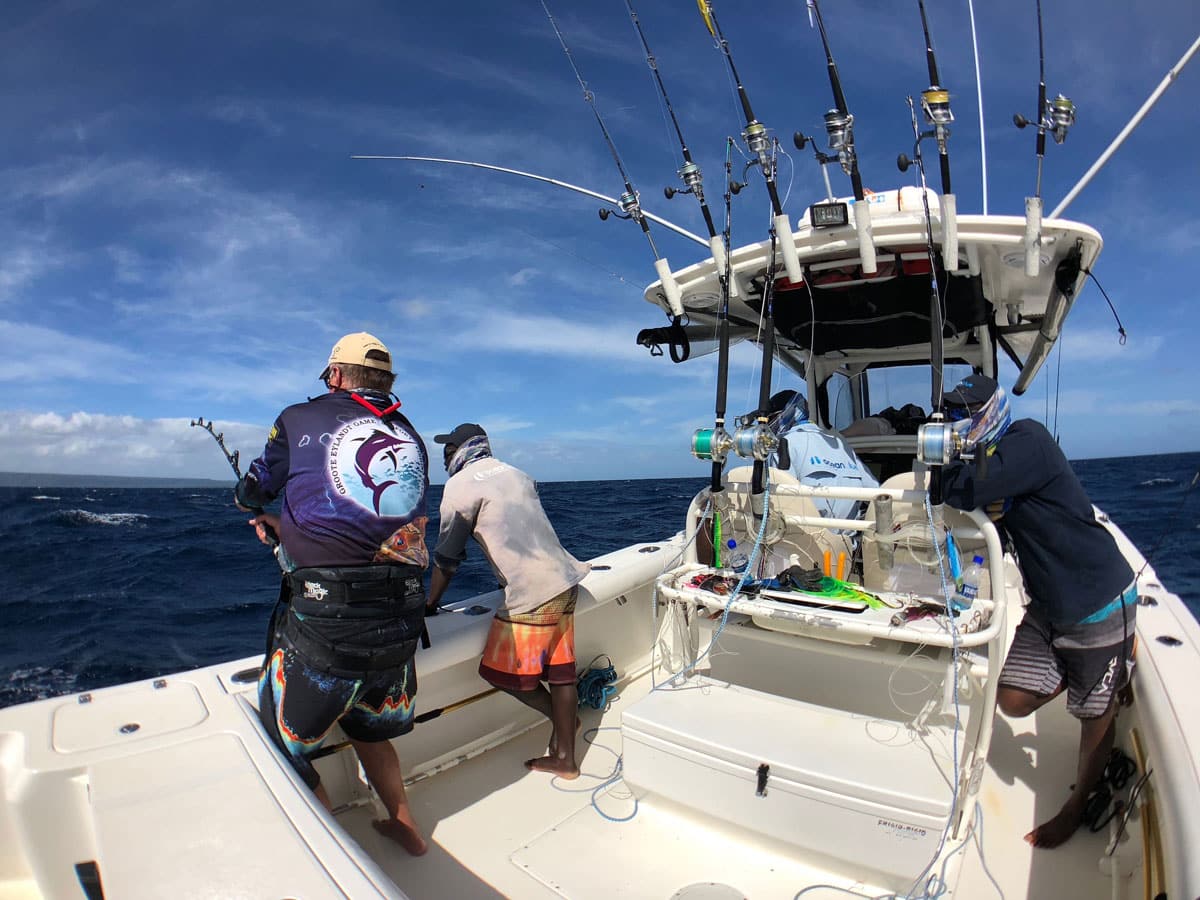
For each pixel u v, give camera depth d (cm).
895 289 268
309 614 171
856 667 236
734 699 227
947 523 218
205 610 983
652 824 219
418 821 225
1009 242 208
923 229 208
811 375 379
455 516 246
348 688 175
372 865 109
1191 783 140
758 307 287
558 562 247
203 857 109
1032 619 218
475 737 266
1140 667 202
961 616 198
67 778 137
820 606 212
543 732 281
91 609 984
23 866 145
